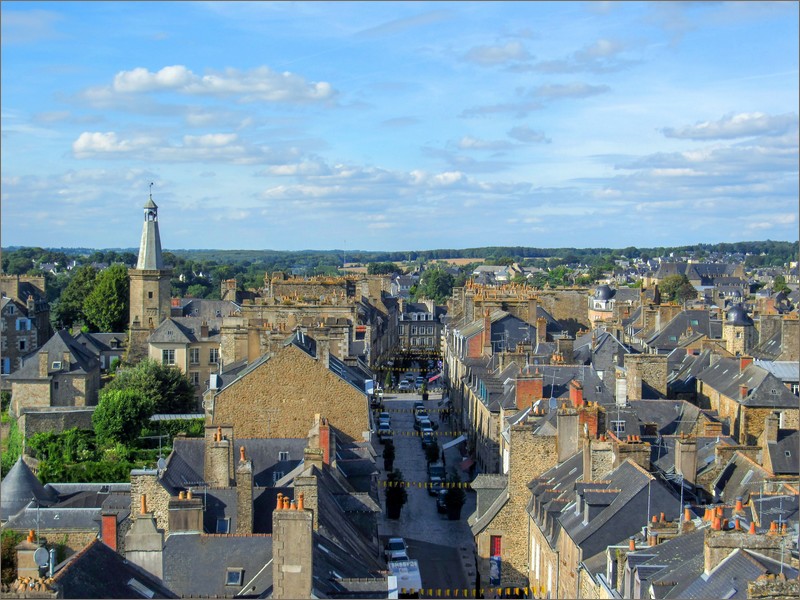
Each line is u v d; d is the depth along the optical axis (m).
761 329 139.25
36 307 183.50
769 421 68.69
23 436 115.88
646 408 88.19
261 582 47.00
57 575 37.91
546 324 132.88
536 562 67.88
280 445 74.88
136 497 59.62
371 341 170.38
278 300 129.50
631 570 44.41
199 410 137.88
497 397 104.19
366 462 74.56
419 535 88.62
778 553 40.78
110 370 158.25
